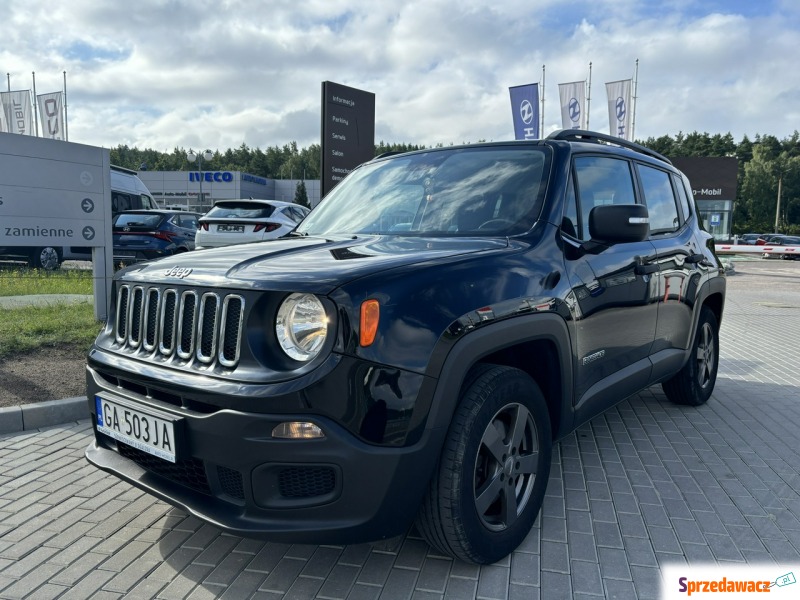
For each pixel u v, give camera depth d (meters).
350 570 2.43
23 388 4.52
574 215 3.01
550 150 3.11
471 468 2.24
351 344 1.95
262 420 1.95
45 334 6.07
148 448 2.25
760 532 2.79
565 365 2.70
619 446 3.87
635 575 2.43
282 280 2.06
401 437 2.01
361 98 12.29
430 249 2.50
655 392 5.19
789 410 4.68
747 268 26.72
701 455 3.72
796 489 3.24
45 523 2.84
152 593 2.30
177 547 2.63
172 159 126.81
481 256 2.41
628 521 2.87
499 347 2.30
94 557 2.55
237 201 10.96
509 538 2.48
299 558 2.53
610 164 3.47
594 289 2.90
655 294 3.57
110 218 7.11
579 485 3.27
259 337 2.05
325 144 11.83
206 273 2.26
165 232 13.38
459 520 2.22
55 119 29.69
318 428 1.94
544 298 2.54
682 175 4.57
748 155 103.19
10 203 6.38
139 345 2.46
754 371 6.10
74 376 4.86
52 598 2.27
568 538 2.71
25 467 3.47
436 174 3.31
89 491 3.17
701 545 2.66
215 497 2.14
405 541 2.65
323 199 3.80
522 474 2.55
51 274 12.37
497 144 3.35
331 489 2.01
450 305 2.15
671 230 4.08
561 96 23.80
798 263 31.67
